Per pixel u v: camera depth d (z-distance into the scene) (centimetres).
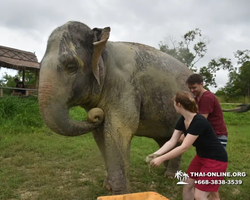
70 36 280
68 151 551
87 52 288
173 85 356
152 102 341
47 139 657
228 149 629
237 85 2581
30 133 709
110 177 299
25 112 837
